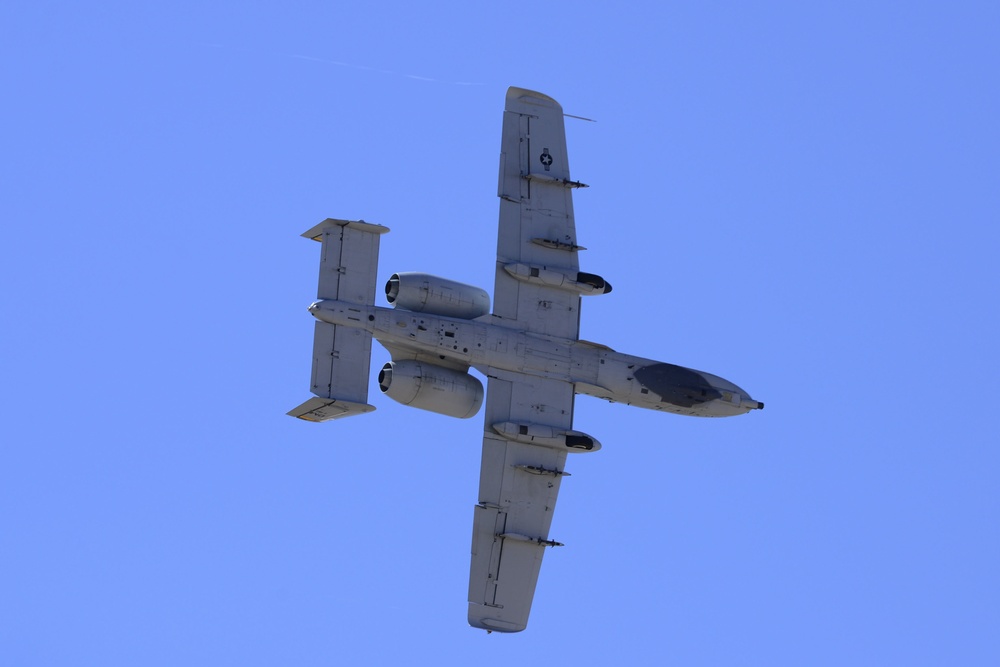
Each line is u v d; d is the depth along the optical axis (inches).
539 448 7322.8
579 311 7455.7
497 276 7327.8
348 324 6939.0
